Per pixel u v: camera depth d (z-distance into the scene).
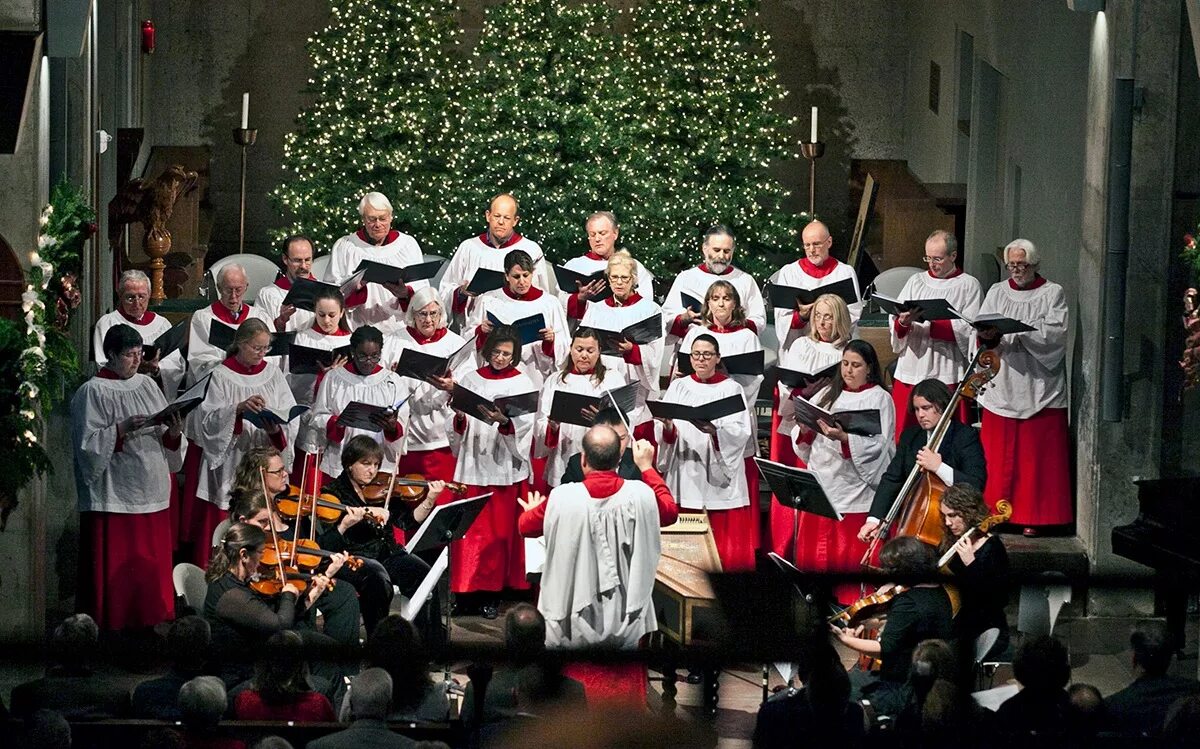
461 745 6.93
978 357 11.04
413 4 18.73
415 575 10.43
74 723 7.00
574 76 18.05
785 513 11.83
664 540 10.63
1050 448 12.99
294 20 21.41
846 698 6.52
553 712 6.53
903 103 21.70
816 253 14.16
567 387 12.00
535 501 10.11
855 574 5.38
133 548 11.35
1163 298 12.41
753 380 12.49
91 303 13.68
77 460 11.30
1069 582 5.38
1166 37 12.16
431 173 18.52
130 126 18.98
